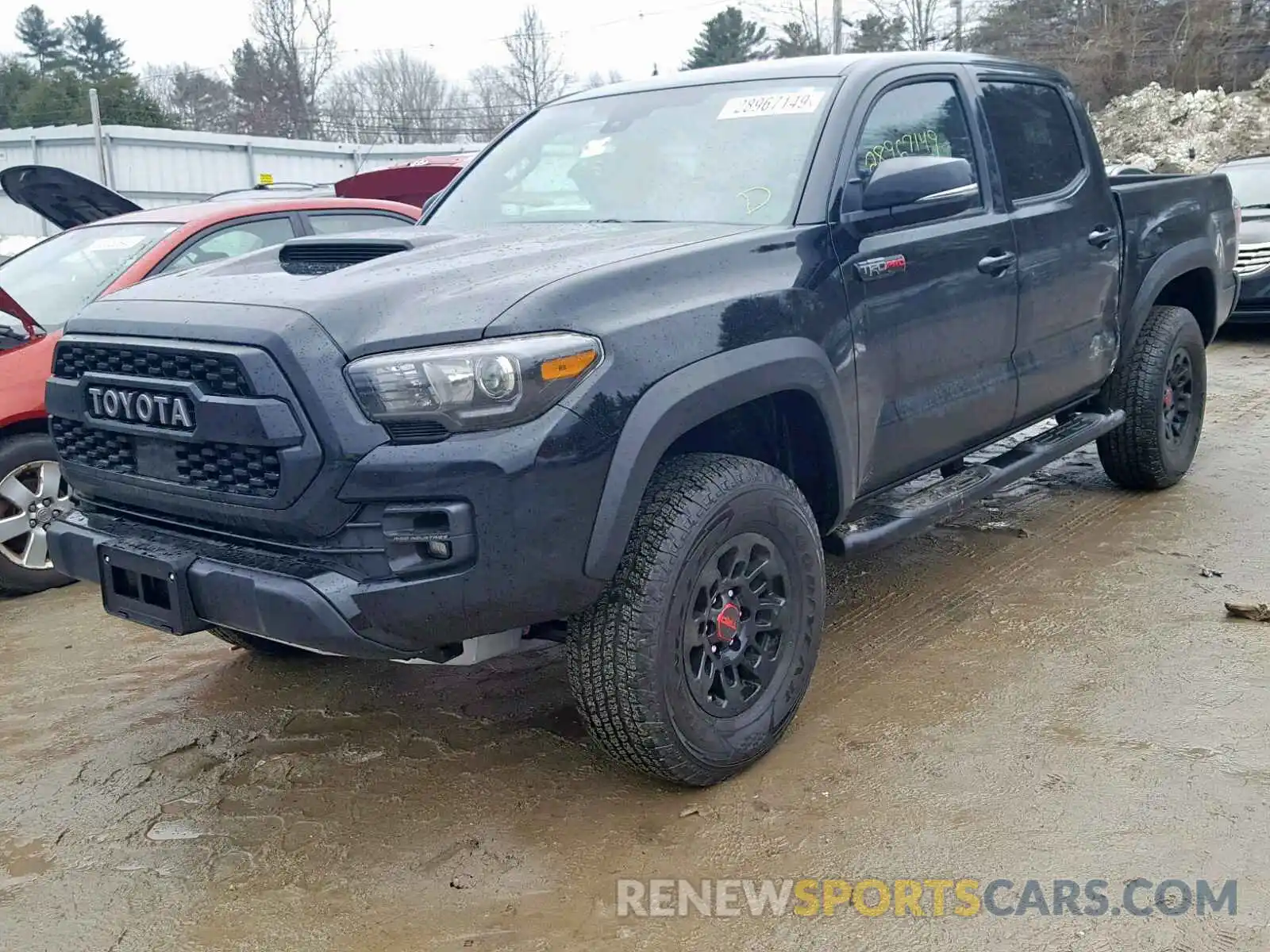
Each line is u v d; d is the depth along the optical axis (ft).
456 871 9.21
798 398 10.81
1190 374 18.39
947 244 12.63
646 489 9.66
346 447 8.50
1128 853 8.94
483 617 8.70
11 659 14.28
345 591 8.53
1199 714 11.12
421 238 10.91
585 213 12.55
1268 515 17.25
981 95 14.11
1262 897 8.34
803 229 10.98
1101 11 117.70
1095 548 16.11
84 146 83.30
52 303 17.57
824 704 11.75
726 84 13.17
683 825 9.68
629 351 9.11
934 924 8.23
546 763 10.90
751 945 8.13
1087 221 15.42
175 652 14.29
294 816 10.19
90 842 9.93
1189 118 92.17
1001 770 10.26
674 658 9.47
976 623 13.69
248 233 19.34
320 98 158.30
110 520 10.34
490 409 8.46
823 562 11.12
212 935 8.55
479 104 160.86
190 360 9.04
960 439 13.41
